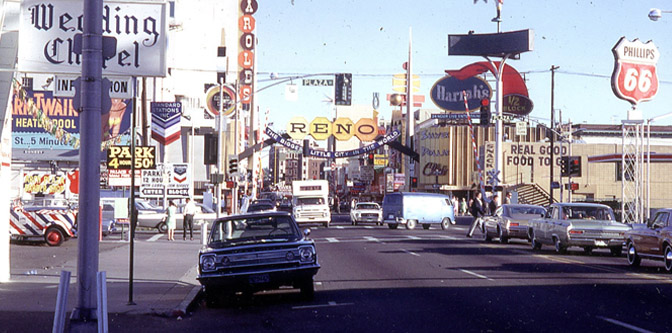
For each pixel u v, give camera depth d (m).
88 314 10.42
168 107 43.47
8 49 17.00
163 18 15.31
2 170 17.41
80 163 10.66
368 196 133.38
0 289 15.98
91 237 10.54
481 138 91.94
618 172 86.12
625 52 40.41
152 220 42.84
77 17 15.25
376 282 17.50
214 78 102.19
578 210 27.02
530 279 17.61
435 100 87.94
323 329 11.21
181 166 42.50
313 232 44.62
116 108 52.00
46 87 53.34
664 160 49.09
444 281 17.36
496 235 33.41
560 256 25.20
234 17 103.31
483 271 19.67
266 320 12.44
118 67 15.16
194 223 43.12
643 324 11.05
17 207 30.88
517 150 85.88
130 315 12.91
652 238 20.55
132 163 14.16
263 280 14.22
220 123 46.38
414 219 49.34
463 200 83.81
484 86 86.75
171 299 14.78
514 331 10.56
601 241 25.77
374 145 75.00
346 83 41.12
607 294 14.73
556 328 10.77
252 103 97.00
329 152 73.69
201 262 14.20
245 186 79.44
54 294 15.12
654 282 16.94
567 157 52.41
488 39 65.25
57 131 19.52
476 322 11.39
